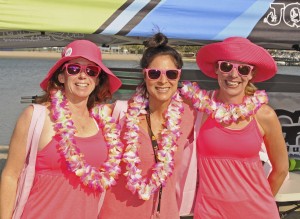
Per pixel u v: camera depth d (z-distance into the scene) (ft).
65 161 7.72
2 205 7.72
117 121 9.18
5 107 37.96
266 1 12.76
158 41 8.80
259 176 9.22
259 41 12.85
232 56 9.14
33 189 7.80
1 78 66.49
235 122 9.14
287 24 12.91
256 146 9.14
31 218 7.66
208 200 9.12
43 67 97.14
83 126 8.30
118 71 15.33
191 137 9.40
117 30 11.81
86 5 11.59
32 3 11.28
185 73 15.64
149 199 8.54
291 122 14.99
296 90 15.05
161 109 9.00
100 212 8.75
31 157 7.73
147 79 8.70
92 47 8.29
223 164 9.09
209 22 12.48
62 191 7.76
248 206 9.01
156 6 12.03
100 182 7.95
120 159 8.48
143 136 8.79
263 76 10.11
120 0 11.76
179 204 9.45
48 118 7.92
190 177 9.40
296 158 14.62
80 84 8.08
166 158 8.55
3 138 26.86
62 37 15.98
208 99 9.34
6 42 17.46
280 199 11.15
